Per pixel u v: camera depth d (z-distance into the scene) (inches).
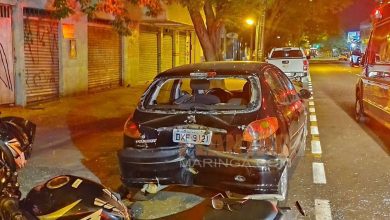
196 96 230.4
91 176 261.1
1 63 469.1
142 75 818.2
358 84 453.7
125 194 199.8
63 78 567.5
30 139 153.6
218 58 608.7
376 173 269.3
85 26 612.7
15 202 116.0
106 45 685.3
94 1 577.3
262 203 143.4
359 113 449.4
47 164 284.8
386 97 352.8
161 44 889.5
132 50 762.8
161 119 203.0
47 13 529.7
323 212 205.8
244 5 553.9
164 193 195.0
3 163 128.3
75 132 380.8
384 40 367.9
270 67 245.3
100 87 675.4
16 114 447.5
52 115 454.6
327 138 373.1
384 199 223.5
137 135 203.6
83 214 114.0
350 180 255.0
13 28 478.0
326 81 1018.1
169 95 248.8
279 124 201.3
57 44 556.7
